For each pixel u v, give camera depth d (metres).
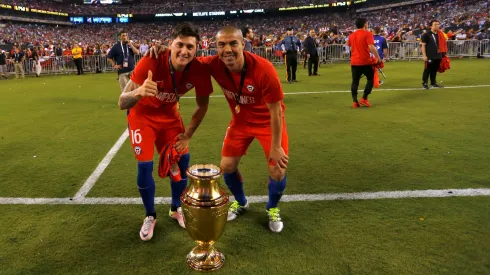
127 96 2.42
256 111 2.79
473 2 38.72
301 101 8.52
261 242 2.70
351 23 53.03
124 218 3.13
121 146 5.29
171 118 2.88
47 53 22.55
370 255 2.49
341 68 17.00
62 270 2.42
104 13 61.97
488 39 18.98
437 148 4.74
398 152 4.64
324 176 3.93
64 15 59.88
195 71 2.65
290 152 4.77
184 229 2.93
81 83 14.34
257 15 61.75
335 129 5.88
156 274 2.35
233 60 2.44
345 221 2.96
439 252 2.50
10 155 4.95
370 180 3.78
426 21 41.62
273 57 19.83
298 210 3.18
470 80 10.98
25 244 2.74
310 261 2.45
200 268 2.36
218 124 6.45
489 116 6.43
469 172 3.89
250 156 4.69
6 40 40.69
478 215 2.98
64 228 2.97
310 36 13.73
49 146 5.37
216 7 61.75
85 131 6.25
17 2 53.16
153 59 2.54
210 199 2.24
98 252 2.62
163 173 2.76
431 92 9.13
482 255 2.45
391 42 20.00
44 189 3.76
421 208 3.14
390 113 6.91
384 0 53.56
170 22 64.19
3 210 3.29
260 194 3.57
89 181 3.96
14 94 11.57
